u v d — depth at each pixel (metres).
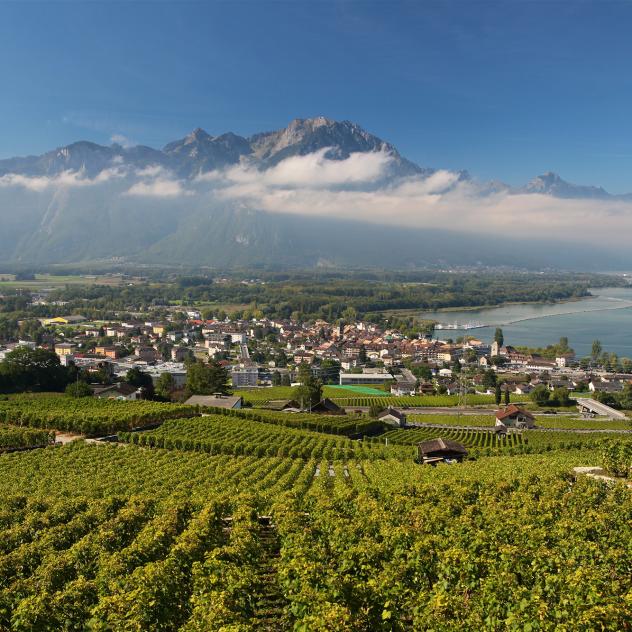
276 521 52.75
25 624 34.25
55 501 60.69
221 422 121.25
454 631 31.30
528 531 46.50
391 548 44.69
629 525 50.22
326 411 165.62
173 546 43.62
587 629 30.27
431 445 106.75
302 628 31.30
